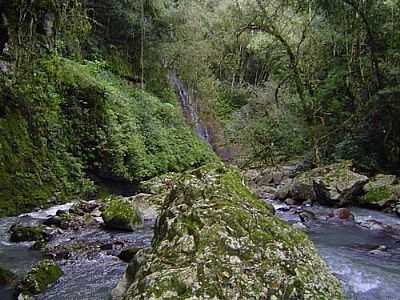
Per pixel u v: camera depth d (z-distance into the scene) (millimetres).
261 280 3352
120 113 16344
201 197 4207
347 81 16016
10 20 9578
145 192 14609
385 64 13812
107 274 6234
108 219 9289
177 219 3943
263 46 20719
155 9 23250
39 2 9664
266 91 21281
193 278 3260
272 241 3680
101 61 20250
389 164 14344
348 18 14898
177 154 19531
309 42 17891
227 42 26672
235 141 21953
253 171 19375
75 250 7496
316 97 17203
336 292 3574
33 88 12773
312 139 16469
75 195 12812
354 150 14977
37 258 7027
